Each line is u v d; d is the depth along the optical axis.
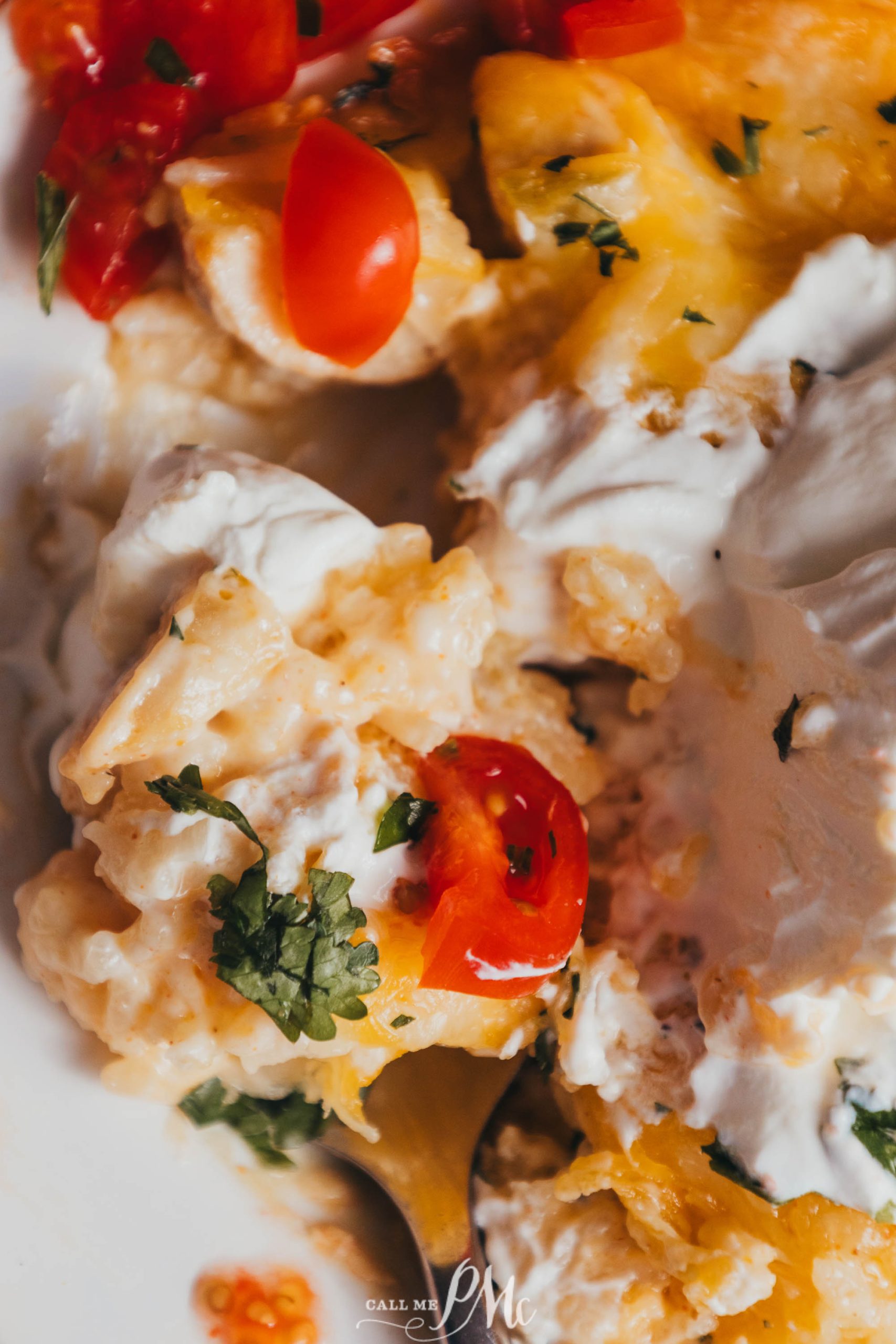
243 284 0.19
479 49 0.20
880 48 0.19
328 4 0.20
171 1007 0.18
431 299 0.19
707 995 0.18
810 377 0.19
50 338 0.19
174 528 0.18
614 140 0.19
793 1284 0.19
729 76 0.19
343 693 0.19
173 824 0.18
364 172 0.18
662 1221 0.19
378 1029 0.19
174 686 0.18
